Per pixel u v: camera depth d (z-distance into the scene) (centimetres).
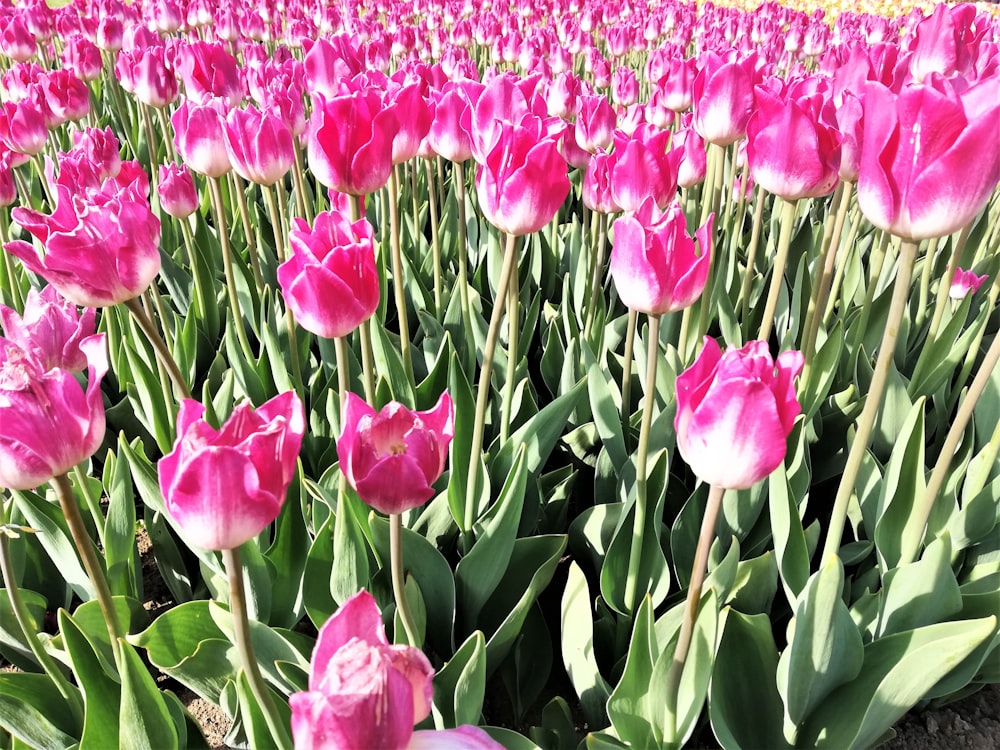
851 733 44
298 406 27
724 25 194
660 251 39
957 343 67
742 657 49
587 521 61
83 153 73
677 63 91
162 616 49
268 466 26
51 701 48
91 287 42
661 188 58
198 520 26
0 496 53
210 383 78
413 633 42
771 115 50
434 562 52
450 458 60
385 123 47
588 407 73
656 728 44
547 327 88
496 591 57
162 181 71
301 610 55
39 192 125
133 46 130
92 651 41
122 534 55
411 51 171
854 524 62
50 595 61
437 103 67
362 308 40
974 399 43
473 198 113
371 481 32
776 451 29
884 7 276
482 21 181
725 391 28
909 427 52
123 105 152
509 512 50
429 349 79
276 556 54
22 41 144
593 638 57
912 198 32
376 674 18
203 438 26
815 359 64
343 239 40
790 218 55
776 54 164
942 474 46
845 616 43
